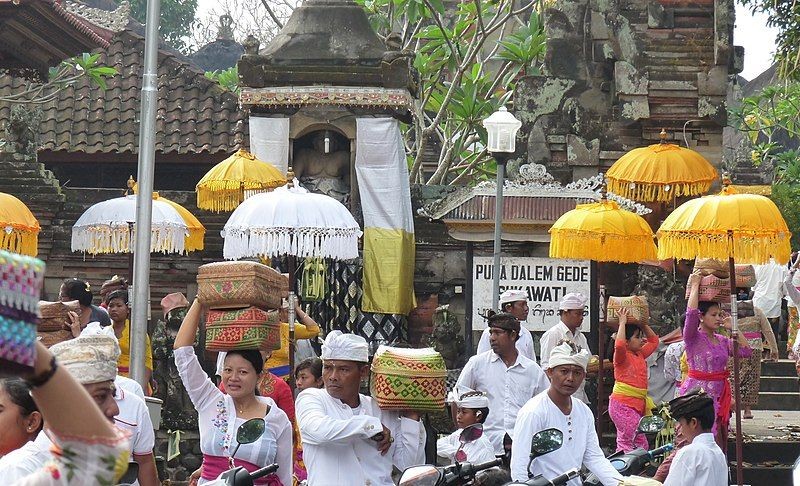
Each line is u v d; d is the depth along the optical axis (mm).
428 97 26844
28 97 26625
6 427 6609
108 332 7801
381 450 9234
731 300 13891
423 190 21953
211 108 26859
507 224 18734
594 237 16109
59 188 21516
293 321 14211
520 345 14641
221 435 9344
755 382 17531
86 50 20547
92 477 3586
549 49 22188
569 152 21984
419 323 21531
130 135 26219
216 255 21812
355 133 20969
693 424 10094
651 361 17484
